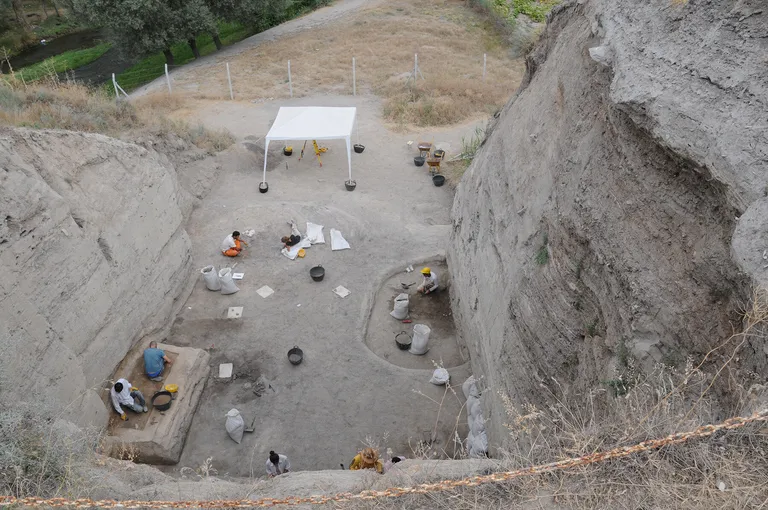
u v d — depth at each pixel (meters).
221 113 20.42
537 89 9.17
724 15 5.01
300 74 23.94
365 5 33.31
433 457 8.62
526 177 8.26
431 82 22.25
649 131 5.15
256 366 10.26
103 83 27.77
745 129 4.44
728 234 4.54
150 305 10.43
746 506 3.60
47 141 8.61
